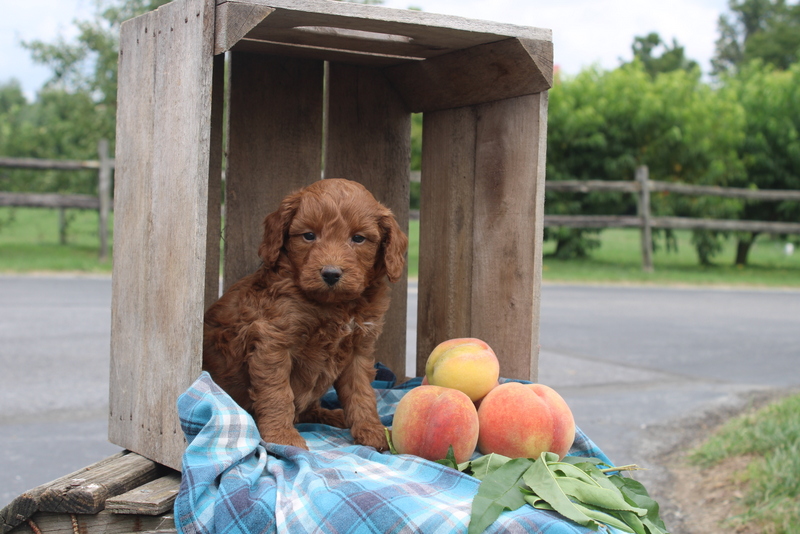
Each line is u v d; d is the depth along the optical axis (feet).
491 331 10.18
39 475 12.87
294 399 8.66
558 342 25.45
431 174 11.36
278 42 10.32
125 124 8.91
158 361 8.04
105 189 41.24
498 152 10.03
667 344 25.50
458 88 10.47
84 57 53.67
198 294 7.46
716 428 16.29
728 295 39.29
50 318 26.11
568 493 6.70
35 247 48.21
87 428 15.39
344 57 11.19
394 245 8.48
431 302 11.37
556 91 51.39
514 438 7.80
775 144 53.16
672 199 51.57
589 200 50.85
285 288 8.18
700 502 12.61
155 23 8.29
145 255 8.36
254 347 8.18
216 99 10.57
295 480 6.76
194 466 6.85
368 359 8.88
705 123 50.93
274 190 11.25
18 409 16.40
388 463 7.50
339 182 8.41
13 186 58.03
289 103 11.31
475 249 10.48
